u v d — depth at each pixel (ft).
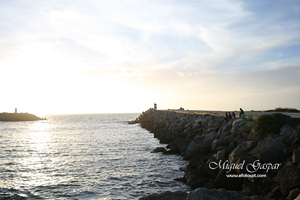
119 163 90.58
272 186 44.57
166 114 238.27
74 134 208.74
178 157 98.02
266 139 54.65
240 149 59.21
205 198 32.24
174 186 62.44
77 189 62.75
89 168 83.97
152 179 69.21
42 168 84.84
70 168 84.38
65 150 122.93
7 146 139.54
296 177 41.39
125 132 219.82
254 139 61.93
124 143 146.20
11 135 208.54
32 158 102.94
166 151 106.52
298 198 35.58
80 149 125.49
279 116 62.18
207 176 60.85
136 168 82.33
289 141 52.60
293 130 56.59
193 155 89.30
